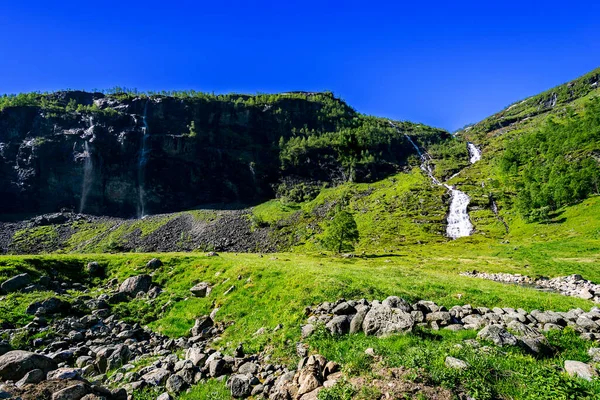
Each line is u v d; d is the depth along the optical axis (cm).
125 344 2012
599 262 5472
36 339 2066
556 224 10781
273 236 15950
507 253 7475
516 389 1057
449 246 11162
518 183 16738
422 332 1571
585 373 1084
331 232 9744
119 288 3228
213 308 2669
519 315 1816
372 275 2972
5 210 19425
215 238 15862
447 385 1044
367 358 1291
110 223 18612
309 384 1204
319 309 2092
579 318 1723
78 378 1345
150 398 1370
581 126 17488
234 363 1644
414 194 19300
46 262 3400
